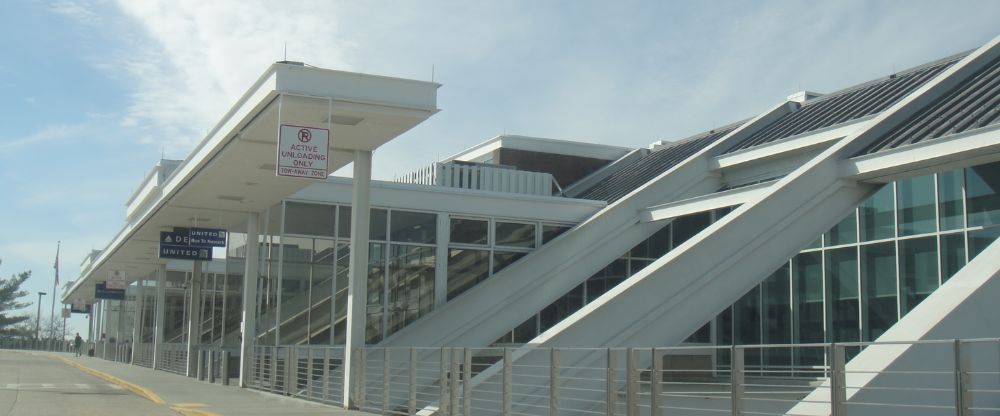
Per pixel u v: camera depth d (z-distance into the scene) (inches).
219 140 767.7
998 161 814.5
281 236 1066.1
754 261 811.4
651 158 1531.7
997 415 498.9
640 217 1171.3
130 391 949.2
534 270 1130.0
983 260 533.6
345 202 1099.9
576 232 1153.4
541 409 698.2
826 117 1129.4
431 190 1143.0
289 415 617.6
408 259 1119.6
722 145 1224.2
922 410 477.1
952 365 487.8
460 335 1072.8
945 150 751.7
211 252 1183.6
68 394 866.1
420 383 1007.6
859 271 997.2
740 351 407.5
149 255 1596.9
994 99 799.7
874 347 496.1
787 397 837.2
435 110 677.9
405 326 1103.0
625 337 749.9
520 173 1406.3
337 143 748.0
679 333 775.1
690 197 1198.9
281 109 640.4
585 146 1707.7
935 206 905.5
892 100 1043.3
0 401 759.1
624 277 1210.6
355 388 705.6
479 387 673.0
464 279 1149.7
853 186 855.1
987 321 503.5
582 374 721.6
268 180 891.4
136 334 1920.5
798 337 1082.7
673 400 784.9
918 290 916.6
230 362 1051.9
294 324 1050.1
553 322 1182.9
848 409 458.9
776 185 866.1
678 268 783.1
